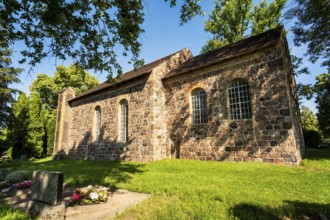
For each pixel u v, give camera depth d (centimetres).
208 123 1202
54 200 425
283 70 958
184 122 1336
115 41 714
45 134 2556
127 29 671
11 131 2286
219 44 2230
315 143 2155
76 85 3158
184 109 1352
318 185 566
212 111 1194
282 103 941
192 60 1616
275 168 838
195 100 1319
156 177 765
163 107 1462
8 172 975
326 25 988
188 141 1288
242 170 841
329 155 1148
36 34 634
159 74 1491
